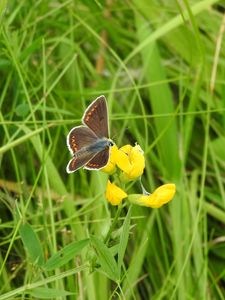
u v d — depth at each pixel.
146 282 0.42
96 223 0.39
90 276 0.37
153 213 0.42
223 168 0.47
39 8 0.47
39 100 0.43
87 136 0.26
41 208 0.39
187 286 0.40
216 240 0.43
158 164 0.45
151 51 0.48
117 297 0.38
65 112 0.41
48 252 0.39
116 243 0.31
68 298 0.37
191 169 0.48
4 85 0.44
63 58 0.47
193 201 0.44
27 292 0.31
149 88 0.47
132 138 0.47
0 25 0.39
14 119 0.43
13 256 0.39
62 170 0.44
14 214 0.37
